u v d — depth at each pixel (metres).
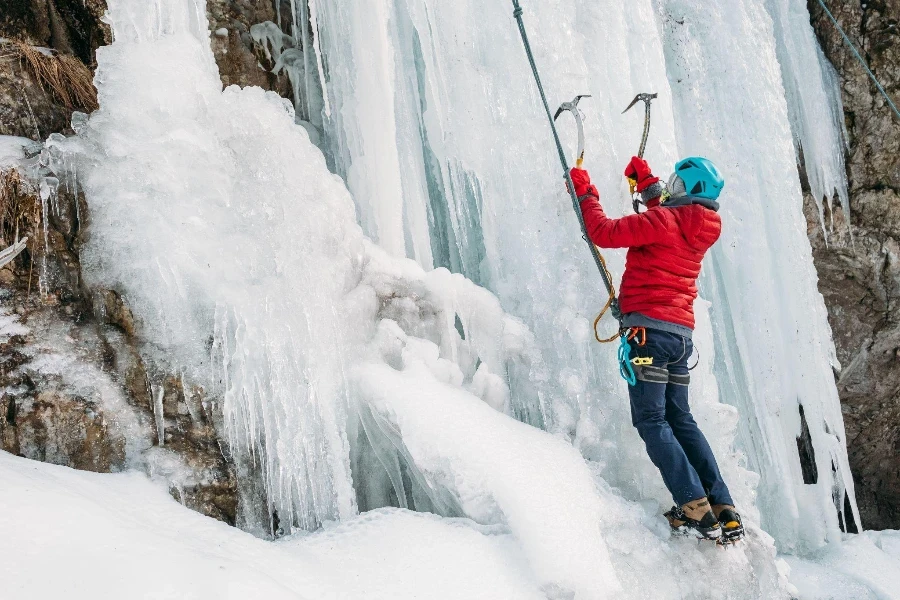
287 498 3.13
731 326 4.95
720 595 3.12
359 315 3.51
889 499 6.35
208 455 2.98
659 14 4.91
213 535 2.53
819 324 5.13
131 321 2.99
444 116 3.95
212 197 3.22
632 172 3.50
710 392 4.00
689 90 4.93
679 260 3.16
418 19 3.91
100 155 3.05
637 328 3.15
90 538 2.05
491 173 3.92
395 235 3.89
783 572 3.68
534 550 2.81
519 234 3.85
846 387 5.91
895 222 5.60
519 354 3.70
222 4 4.07
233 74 4.07
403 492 3.47
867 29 5.57
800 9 5.61
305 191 3.48
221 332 3.09
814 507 4.91
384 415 3.28
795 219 5.05
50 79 3.24
